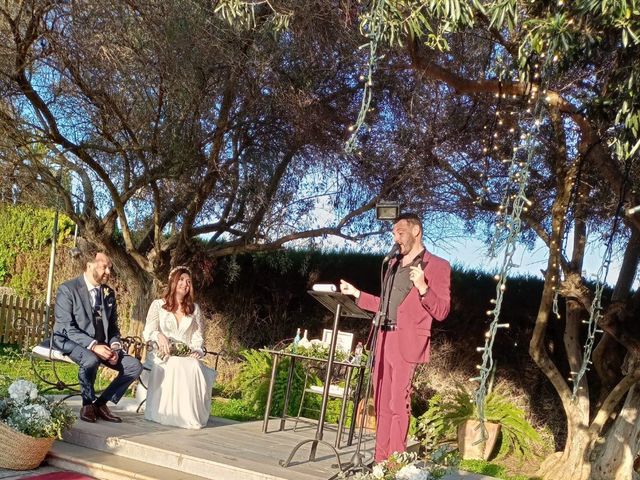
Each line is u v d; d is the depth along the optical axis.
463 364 11.22
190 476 5.02
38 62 7.38
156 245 9.95
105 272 6.15
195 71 7.64
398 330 4.60
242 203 10.20
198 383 6.46
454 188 9.16
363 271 12.92
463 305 11.60
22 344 13.18
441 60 8.09
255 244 10.50
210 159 8.78
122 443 5.38
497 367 11.04
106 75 7.41
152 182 8.92
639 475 7.88
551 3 4.02
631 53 4.17
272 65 8.02
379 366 4.73
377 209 4.80
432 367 11.09
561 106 5.77
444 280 4.51
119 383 6.08
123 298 12.97
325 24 7.80
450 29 4.05
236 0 5.07
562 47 3.84
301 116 8.56
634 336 7.29
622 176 5.65
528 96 5.31
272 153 9.50
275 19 6.07
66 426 5.21
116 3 6.91
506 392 10.57
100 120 8.05
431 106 8.73
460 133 8.88
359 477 4.29
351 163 9.69
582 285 7.36
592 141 5.68
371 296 4.98
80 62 7.19
